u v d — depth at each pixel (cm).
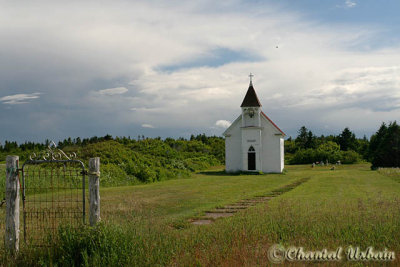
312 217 1270
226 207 1778
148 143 5678
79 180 2606
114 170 3453
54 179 2550
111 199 2122
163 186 3095
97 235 916
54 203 1781
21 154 5809
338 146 9381
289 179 3819
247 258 873
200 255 891
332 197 2038
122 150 4197
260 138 5025
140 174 3566
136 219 1392
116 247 886
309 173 4862
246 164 5028
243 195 2317
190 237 1048
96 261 831
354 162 7712
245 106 5091
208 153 7894
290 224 1164
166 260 884
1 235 1117
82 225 970
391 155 5356
